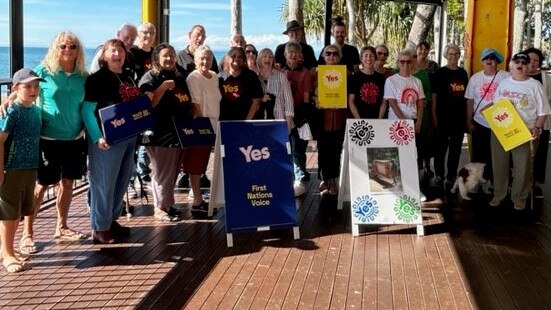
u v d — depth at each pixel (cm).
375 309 355
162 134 506
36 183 433
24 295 362
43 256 431
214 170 525
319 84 586
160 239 477
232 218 466
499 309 358
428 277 406
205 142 507
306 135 616
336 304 360
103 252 443
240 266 420
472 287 390
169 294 369
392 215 503
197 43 609
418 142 621
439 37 910
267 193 480
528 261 442
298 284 389
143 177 656
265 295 371
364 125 522
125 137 430
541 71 618
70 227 498
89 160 449
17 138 387
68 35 421
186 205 585
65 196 463
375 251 459
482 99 612
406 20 1761
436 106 641
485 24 680
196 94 519
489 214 576
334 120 607
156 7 783
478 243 484
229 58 543
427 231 516
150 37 588
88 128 436
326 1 783
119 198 473
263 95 556
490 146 609
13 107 380
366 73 591
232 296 368
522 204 589
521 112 566
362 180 509
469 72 691
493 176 602
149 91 484
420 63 652
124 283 385
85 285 380
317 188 672
